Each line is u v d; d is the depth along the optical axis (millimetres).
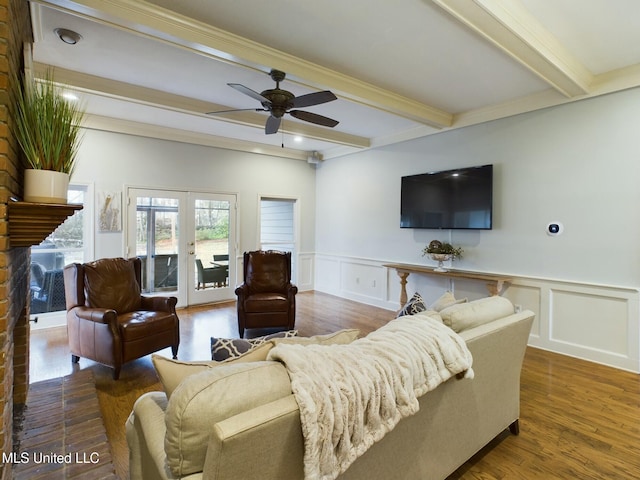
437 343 1459
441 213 4512
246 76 3297
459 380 1606
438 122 4191
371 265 5664
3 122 1397
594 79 3213
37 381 2848
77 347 3162
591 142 3297
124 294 3459
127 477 1779
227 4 2215
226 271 5793
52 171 1658
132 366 3197
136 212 4863
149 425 1234
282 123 4680
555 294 3572
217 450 823
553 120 3547
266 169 6156
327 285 6602
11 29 1500
